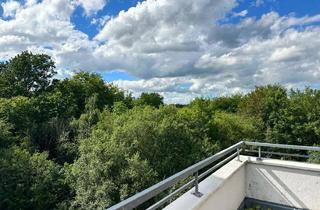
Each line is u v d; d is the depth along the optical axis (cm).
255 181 452
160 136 1838
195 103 2783
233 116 2381
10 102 2434
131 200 150
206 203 278
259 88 2455
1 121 2150
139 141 1780
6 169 1538
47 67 3334
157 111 2188
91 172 1399
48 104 2689
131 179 1409
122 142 1742
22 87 3073
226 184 349
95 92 3212
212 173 364
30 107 2525
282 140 2080
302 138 2034
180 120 2122
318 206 403
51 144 2384
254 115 2317
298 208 419
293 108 2086
